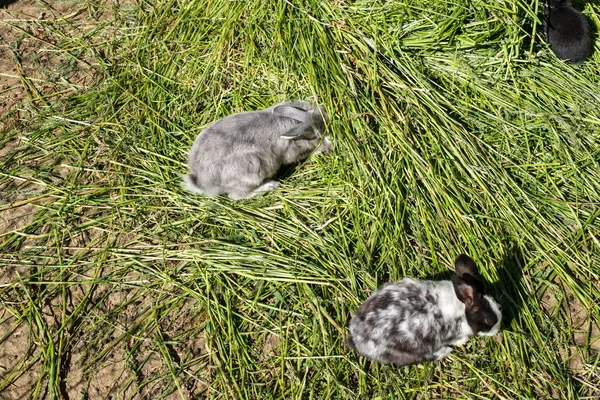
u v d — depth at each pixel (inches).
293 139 56.8
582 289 51.6
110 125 60.2
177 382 47.9
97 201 55.8
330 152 58.2
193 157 56.1
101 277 52.4
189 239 53.8
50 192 56.4
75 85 63.3
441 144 56.4
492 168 55.7
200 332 50.2
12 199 56.0
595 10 68.5
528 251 52.9
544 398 47.6
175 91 62.5
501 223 53.6
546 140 58.4
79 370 48.8
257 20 64.0
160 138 59.4
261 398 47.6
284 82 61.0
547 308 51.3
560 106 59.9
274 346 49.6
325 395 47.5
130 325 50.4
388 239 52.6
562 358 49.4
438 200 54.2
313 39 61.2
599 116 59.6
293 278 51.4
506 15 60.2
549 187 56.1
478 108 58.9
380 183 54.8
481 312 46.9
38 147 58.9
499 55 60.6
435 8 61.1
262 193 56.7
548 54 62.9
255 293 51.3
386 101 58.1
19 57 65.3
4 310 50.9
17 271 52.4
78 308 50.8
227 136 55.7
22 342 49.7
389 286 48.3
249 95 61.8
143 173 57.4
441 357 48.5
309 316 50.2
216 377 48.4
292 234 53.8
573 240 53.4
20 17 68.7
